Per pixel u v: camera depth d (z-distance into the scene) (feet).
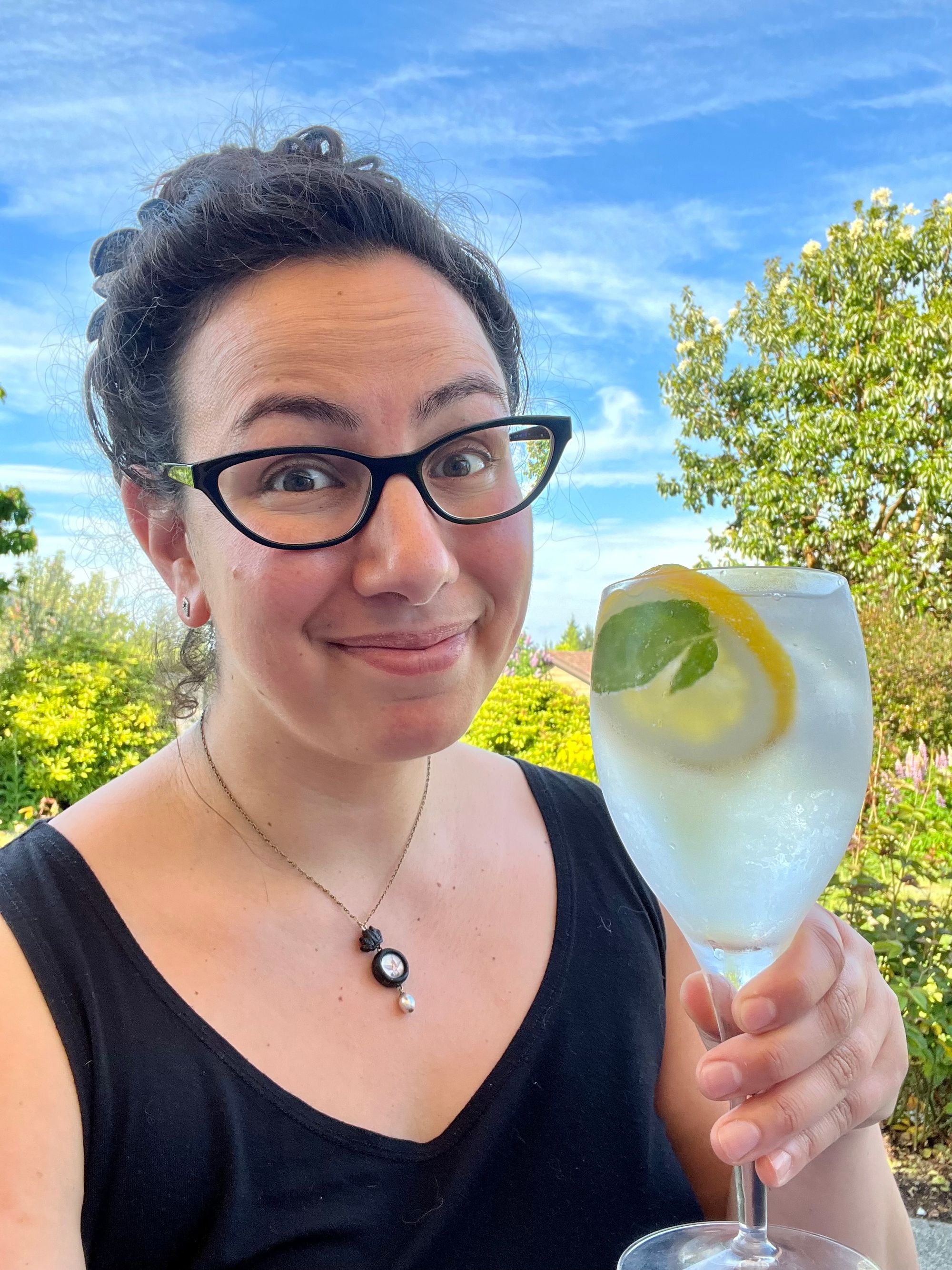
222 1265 1.04
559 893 1.39
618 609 0.94
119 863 1.18
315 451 1.05
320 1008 1.16
